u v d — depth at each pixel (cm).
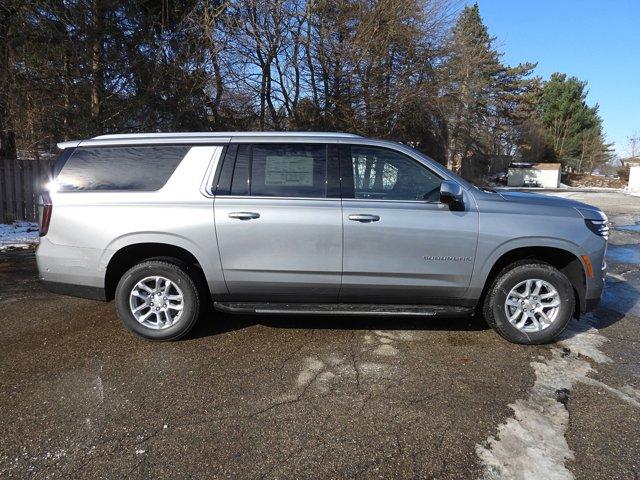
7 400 312
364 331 434
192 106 1195
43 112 1041
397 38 1306
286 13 1255
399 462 252
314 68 1329
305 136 404
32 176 1041
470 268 389
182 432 278
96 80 1070
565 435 276
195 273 411
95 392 323
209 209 390
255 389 328
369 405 307
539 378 346
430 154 1575
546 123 6000
